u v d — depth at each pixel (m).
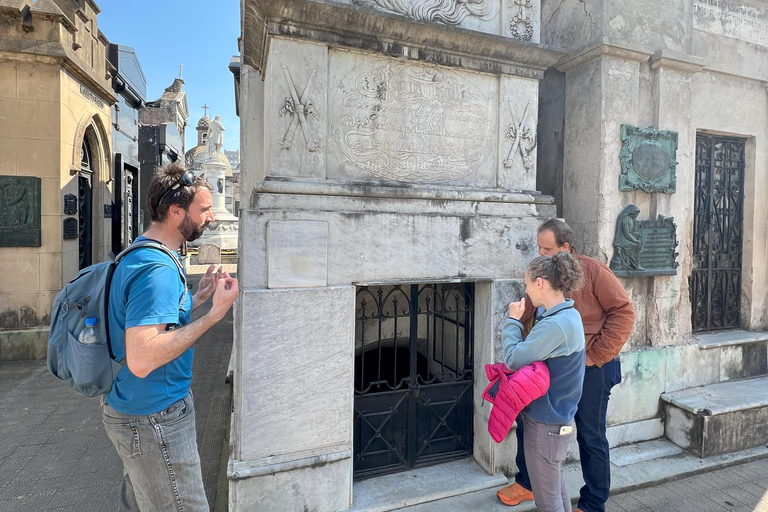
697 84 4.00
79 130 6.10
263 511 2.30
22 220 5.42
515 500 2.58
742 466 3.18
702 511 2.65
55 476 2.92
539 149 4.13
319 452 2.42
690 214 3.81
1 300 5.40
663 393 3.56
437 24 2.57
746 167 4.42
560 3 3.82
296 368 2.35
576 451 3.16
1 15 5.25
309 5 2.29
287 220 2.32
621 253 3.41
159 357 1.43
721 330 4.35
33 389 4.50
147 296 1.47
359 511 2.46
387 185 2.65
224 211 20.14
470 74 2.89
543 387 1.99
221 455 3.18
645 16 3.57
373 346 3.48
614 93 3.40
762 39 4.32
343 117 2.56
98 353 1.49
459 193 2.80
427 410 2.97
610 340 2.42
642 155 3.44
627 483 2.86
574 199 3.60
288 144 2.40
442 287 3.20
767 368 4.15
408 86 2.72
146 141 10.62
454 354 3.38
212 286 2.01
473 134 2.92
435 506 2.56
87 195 6.86
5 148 5.34
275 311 2.30
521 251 2.94
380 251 2.54
